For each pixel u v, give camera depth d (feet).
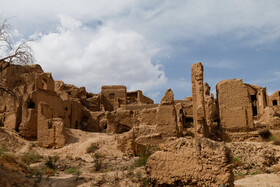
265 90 164.76
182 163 49.29
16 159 79.61
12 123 120.98
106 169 72.64
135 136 96.37
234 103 99.81
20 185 53.11
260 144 86.12
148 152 77.41
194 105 96.43
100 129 166.81
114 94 203.51
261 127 99.96
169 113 96.73
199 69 97.04
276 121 96.84
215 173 45.85
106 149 95.45
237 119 98.43
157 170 51.44
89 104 190.29
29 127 116.37
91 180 61.41
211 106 108.06
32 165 77.92
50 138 106.22
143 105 174.19
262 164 73.67
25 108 120.26
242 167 72.02
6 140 105.60
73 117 159.94
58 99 145.18
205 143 47.85
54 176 67.21
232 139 97.60
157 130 96.12
